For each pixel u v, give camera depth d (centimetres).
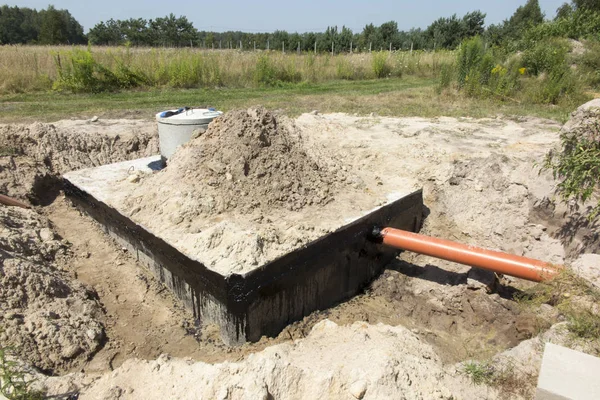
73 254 523
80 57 1487
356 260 493
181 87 1619
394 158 713
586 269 408
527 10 4366
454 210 616
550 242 539
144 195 519
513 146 772
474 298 465
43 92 1395
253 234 410
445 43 3728
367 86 1777
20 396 279
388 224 532
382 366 289
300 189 512
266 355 304
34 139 736
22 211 580
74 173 624
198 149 523
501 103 1262
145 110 1174
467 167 631
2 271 390
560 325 349
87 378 315
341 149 757
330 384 284
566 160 480
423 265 543
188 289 429
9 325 354
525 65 1564
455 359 407
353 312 470
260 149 514
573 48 1866
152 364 317
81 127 920
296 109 1215
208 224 456
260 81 1759
